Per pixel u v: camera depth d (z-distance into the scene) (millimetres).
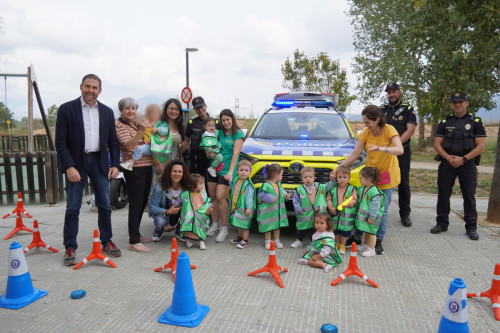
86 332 2762
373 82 21594
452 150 5133
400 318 2984
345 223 4438
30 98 11664
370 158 4641
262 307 3143
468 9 7910
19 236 5293
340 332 2768
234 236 5301
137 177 4516
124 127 4551
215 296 3340
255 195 4824
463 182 5145
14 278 3238
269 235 4707
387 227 5715
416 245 4844
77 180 4023
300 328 2816
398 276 3830
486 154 17875
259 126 6371
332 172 4508
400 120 5621
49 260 4285
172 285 3594
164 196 4852
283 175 4984
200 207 4656
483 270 4008
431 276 3838
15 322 2900
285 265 4129
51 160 7781
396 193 9031
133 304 3199
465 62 9172
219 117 5016
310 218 4605
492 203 5836
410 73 16766
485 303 3270
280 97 9133
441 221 5406
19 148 23719
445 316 2670
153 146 4531
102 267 4066
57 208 7422
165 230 5184
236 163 4949
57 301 3248
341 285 3604
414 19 10969
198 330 2787
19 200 6164
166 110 4852
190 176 4633
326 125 6215
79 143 4078
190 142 5684
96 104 4184
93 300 3270
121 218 6332
